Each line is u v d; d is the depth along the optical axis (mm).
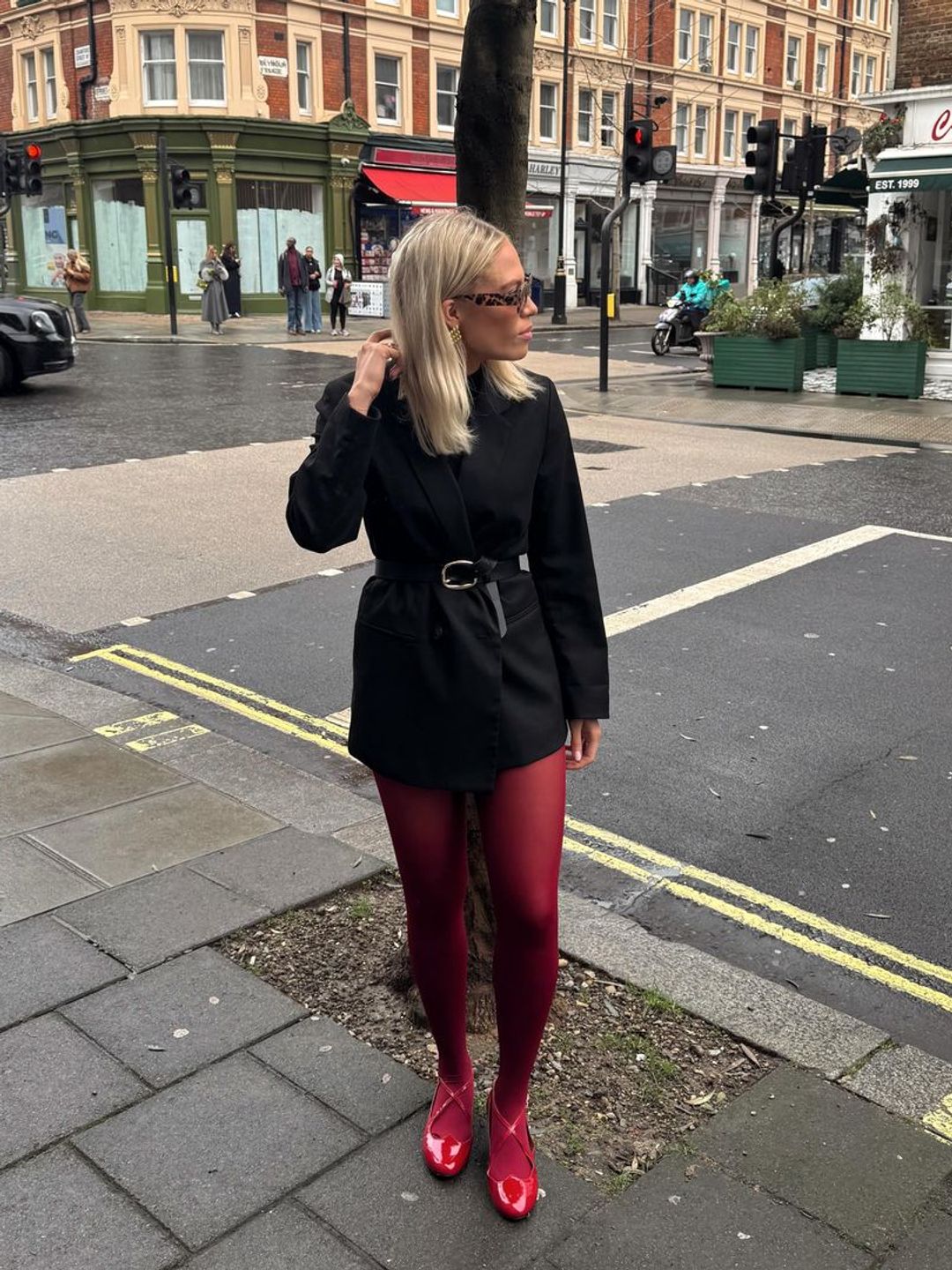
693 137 40219
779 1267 2105
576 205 37688
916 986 3186
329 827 3861
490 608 2137
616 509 9078
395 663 2156
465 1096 2398
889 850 3920
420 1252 2129
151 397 15375
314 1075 2588
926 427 13531
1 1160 2314
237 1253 2113
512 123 2738
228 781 4215
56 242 32406
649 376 18797
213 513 8711
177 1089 2529
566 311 36562
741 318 16828
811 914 3543
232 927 3170
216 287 25703
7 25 31734
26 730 4613
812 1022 2865
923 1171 2346
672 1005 2920
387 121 31938
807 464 11438
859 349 16031
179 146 28812
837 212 44938
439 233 1996
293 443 11844
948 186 15656
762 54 41781
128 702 5043
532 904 2195
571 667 2281
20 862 3523
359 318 30953
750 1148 2406
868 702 5172
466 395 2035
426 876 2258
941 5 15586
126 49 28516
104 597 6684
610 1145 2424
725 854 3900
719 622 6270
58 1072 2576
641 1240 2164
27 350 15344
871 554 7734
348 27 30250
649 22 37562
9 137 32375
